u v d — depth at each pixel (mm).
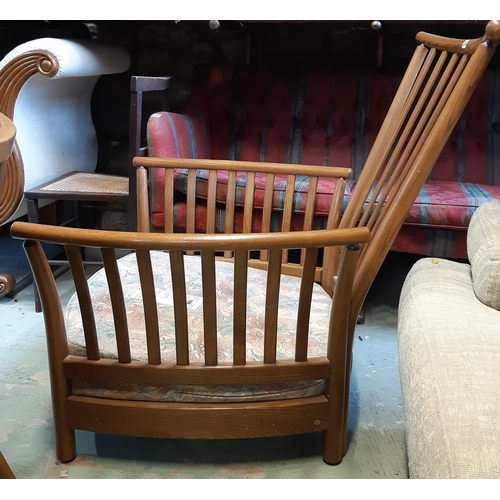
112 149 2682
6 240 2670
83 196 1896
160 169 1879
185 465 1229
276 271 981
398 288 2252
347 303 1034
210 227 1496
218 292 1312
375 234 1123
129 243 923
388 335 1880
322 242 929
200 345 1120
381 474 1205
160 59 2586
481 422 715
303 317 1032
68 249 975
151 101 2611
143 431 1116
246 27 2277
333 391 1114
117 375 1082
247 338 1133
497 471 660
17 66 1764
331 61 2506
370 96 2258
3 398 1469
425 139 1114
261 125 2340
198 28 2529
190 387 1090
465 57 1082
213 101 2346
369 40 2441
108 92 2600
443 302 1044
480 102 2213
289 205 1437
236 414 1092
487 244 1056
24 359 1662
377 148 1312
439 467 690
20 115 1912
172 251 940
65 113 2248
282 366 1067
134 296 1279
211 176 1474
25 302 2057
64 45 1804
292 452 1278
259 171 1439
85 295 1031
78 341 1125
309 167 1400
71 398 1133
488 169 2211
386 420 1413
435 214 1769
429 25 2002
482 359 843
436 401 772
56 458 1234
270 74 2318
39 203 2160
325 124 2305
